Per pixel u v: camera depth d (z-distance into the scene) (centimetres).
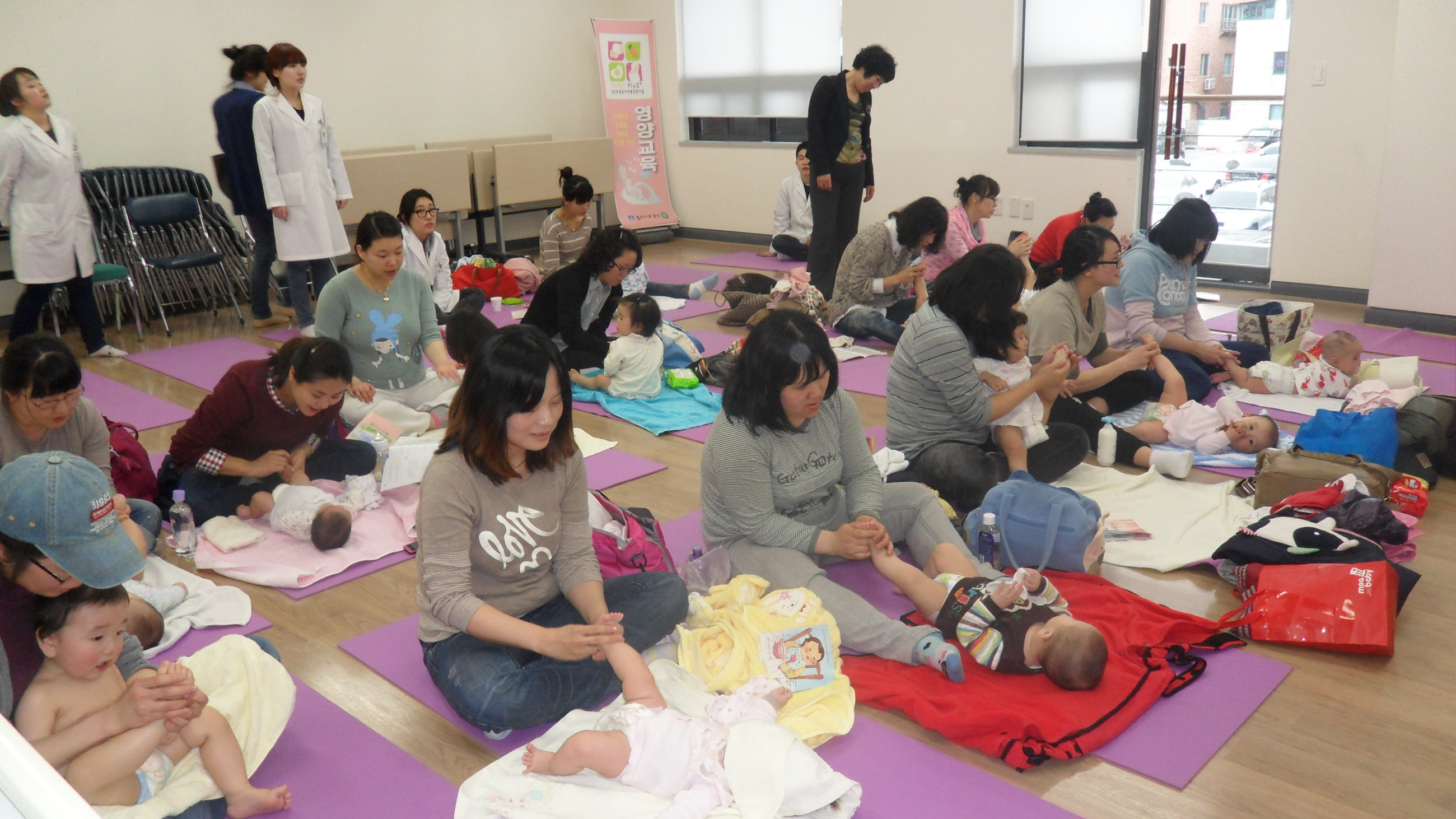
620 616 199
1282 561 259
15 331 541
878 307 558
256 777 201
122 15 645
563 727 203
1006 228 741
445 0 816
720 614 243
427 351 394
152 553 296
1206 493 329
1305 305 459
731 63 873
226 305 682
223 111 564
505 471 203
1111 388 404
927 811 190
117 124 653
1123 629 246
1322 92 579
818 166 616
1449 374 459
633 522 262
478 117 855
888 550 250
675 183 939
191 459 309
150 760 179
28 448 256
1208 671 234
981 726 206
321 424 327
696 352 484
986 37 715
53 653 167
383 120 795
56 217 523
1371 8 551
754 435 248
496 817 182
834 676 224
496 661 211
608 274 462
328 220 584
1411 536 298
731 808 178
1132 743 208
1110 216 552
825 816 181
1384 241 539
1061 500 275
